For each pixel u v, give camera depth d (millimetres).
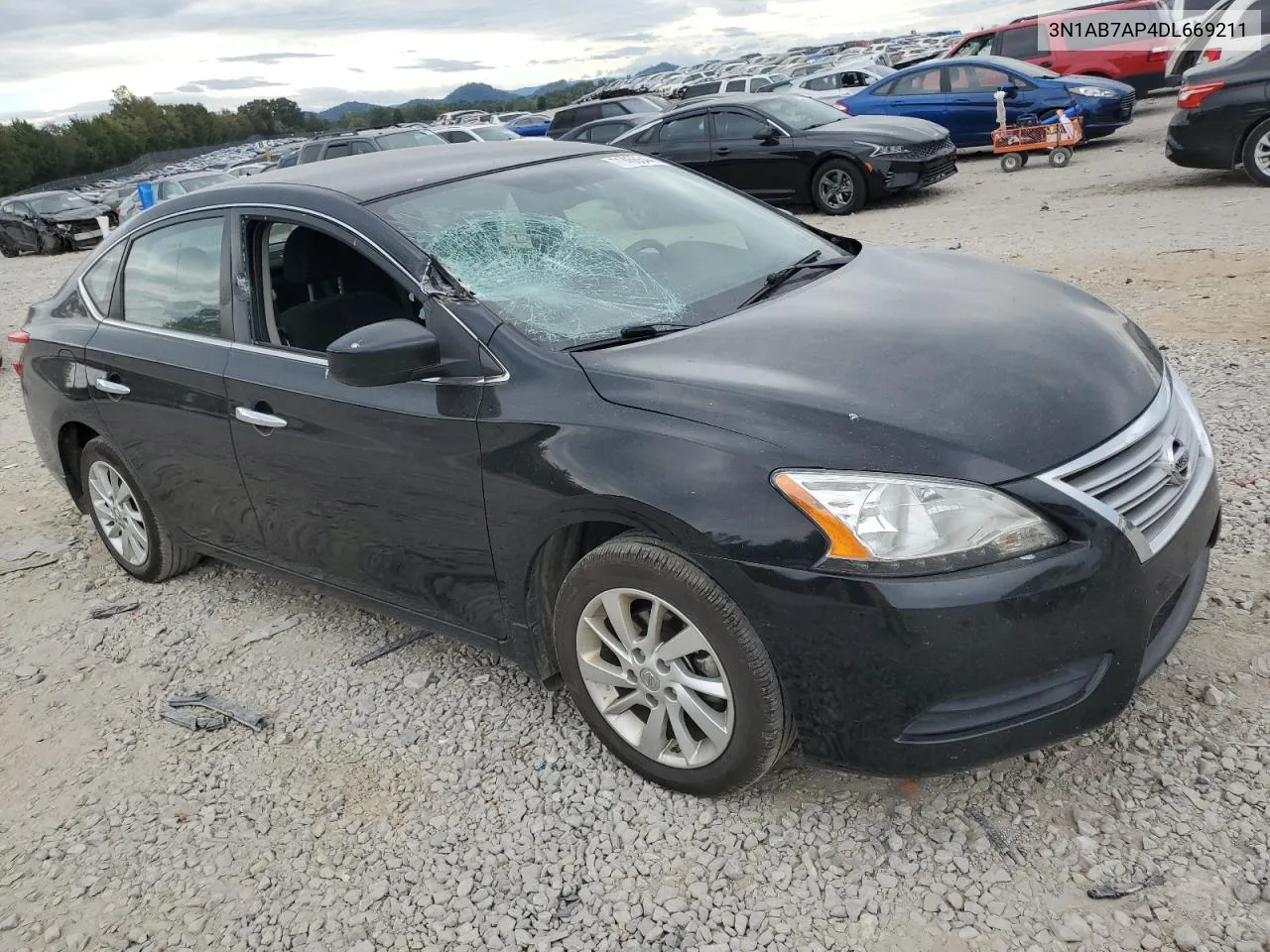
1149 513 2518
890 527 2338
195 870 2895
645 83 45188
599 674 2924
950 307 3059
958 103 15938
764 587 2434
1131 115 15609
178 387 3857
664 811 2854
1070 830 2572
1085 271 7891
